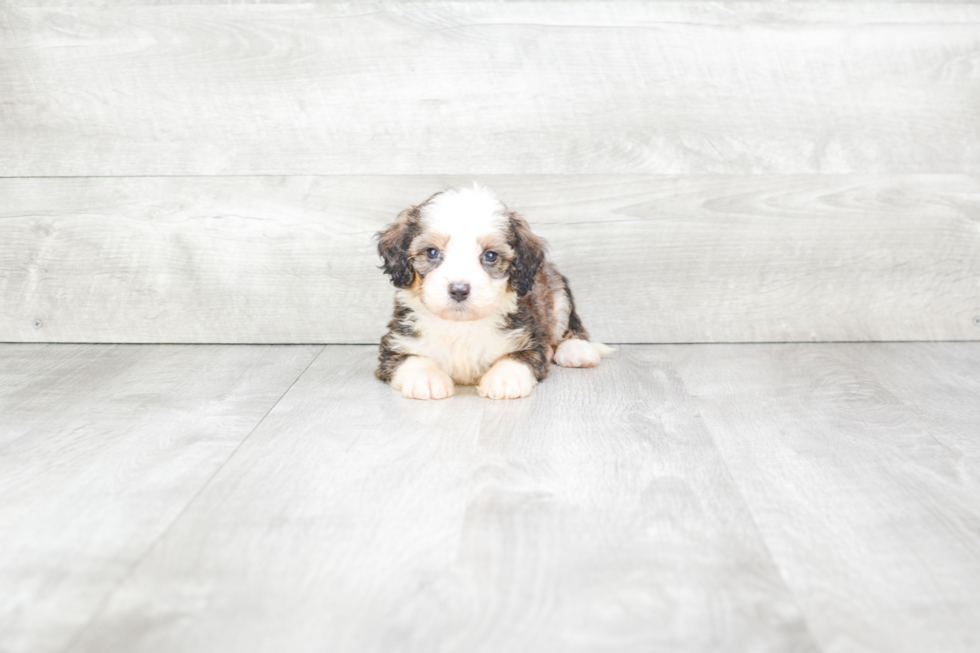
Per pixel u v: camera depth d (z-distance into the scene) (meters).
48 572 1.32
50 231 2.73
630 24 2.63
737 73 2.66
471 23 2.63
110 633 1.16
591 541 1.41
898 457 1.78
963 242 2.73
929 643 1.14
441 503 1.55
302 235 2.73
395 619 1.19
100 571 1.32
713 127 2.69
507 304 2.33
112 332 2.77
